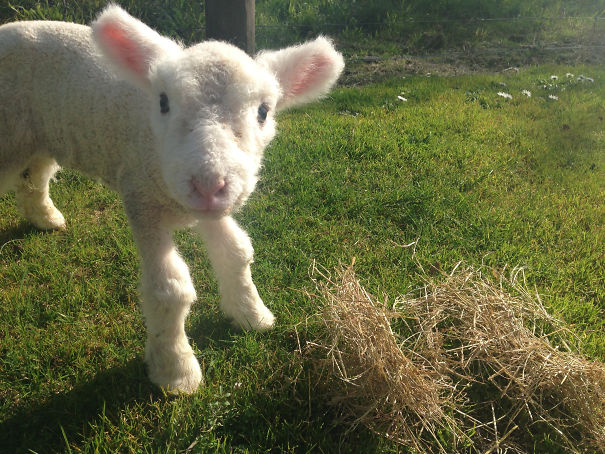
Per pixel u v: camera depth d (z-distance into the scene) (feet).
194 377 1.72
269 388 1.75
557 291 2.19
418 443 1.57
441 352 1.84
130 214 1.64
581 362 1.73
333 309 1.82
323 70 1.71
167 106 1.37
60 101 1.79
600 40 5.86
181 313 1.62
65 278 2.17
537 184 3.09
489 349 1.83
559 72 4.99
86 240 2.41
